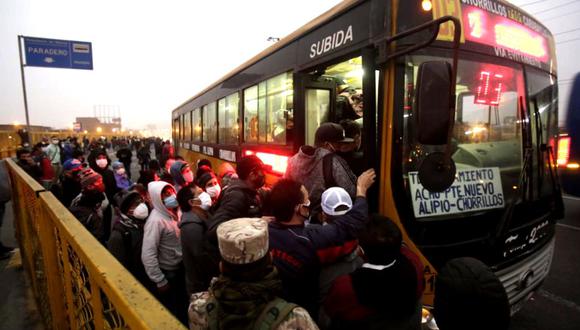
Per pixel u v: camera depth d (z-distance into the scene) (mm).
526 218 2744
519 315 3582
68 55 16203
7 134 19312
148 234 2844
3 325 3131
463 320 1374
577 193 6652
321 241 1898
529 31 2953
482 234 2488
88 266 1340
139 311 893
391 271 1502
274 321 1030
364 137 2428
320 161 2629
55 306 2367
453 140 2486
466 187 2477
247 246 1048
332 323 1646
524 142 2795
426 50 2338
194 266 2664
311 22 3387
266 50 4492
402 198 2271
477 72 2551
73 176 4953
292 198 1939
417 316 1679
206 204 2834
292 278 1897
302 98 3584
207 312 1162
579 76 6582
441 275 1502
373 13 2434
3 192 5254
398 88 2270
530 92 2889
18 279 4133
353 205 2131
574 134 6621
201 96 9148
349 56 2734
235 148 5855
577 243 5613
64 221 1840
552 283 4270
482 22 2568
